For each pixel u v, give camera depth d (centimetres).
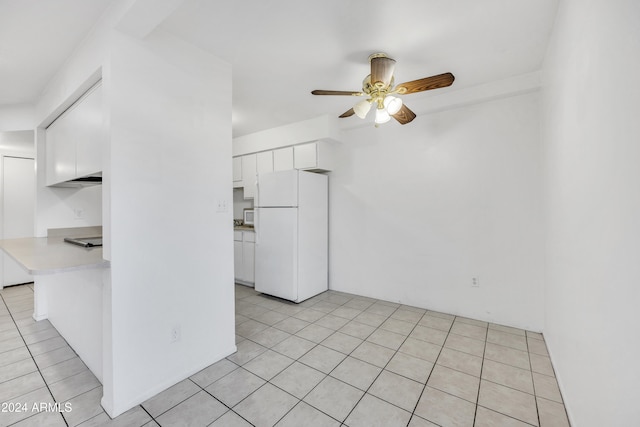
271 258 360
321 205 378
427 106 298
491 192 278
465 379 190
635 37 83
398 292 337
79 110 210
